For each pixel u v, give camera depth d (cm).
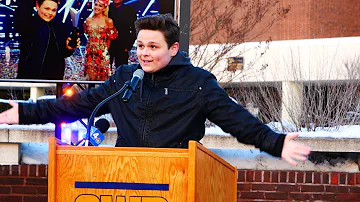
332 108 1244
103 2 935
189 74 478
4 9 934
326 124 1206
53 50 935
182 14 923
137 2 930
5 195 1025
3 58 934
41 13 935
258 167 1034
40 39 935
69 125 928
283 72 1412
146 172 401
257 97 1388
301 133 1024
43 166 1030
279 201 1024
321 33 2722
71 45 935
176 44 479
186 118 472
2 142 1016
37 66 934
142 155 401
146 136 471
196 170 397
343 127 1152
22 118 490
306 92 1335
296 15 2680
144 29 471
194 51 1438
